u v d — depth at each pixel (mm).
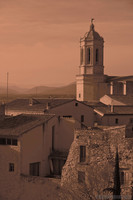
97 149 37719
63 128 50031
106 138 37250
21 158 44438
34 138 46156
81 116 68375
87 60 121938
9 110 69438
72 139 49094
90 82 120000
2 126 48688
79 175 38781
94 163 37625
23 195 43938
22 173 44531
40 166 46812
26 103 71375
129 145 34969
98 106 79938
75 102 67250
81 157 39312
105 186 34312
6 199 45156
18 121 49500
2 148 45781
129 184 33562
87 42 121250
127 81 114125
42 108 63375
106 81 121312
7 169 45312
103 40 122250
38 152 46625
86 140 38906
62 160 47031
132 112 78375
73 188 37875
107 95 92812
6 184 45312
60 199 39031
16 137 44594
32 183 43250
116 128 36438
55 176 46375
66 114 65250
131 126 36438
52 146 49625
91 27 122875
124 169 34594
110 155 36375
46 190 42062
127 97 93125
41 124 47031
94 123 67312
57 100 68688
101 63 121688
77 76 123625
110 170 35188
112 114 74938
